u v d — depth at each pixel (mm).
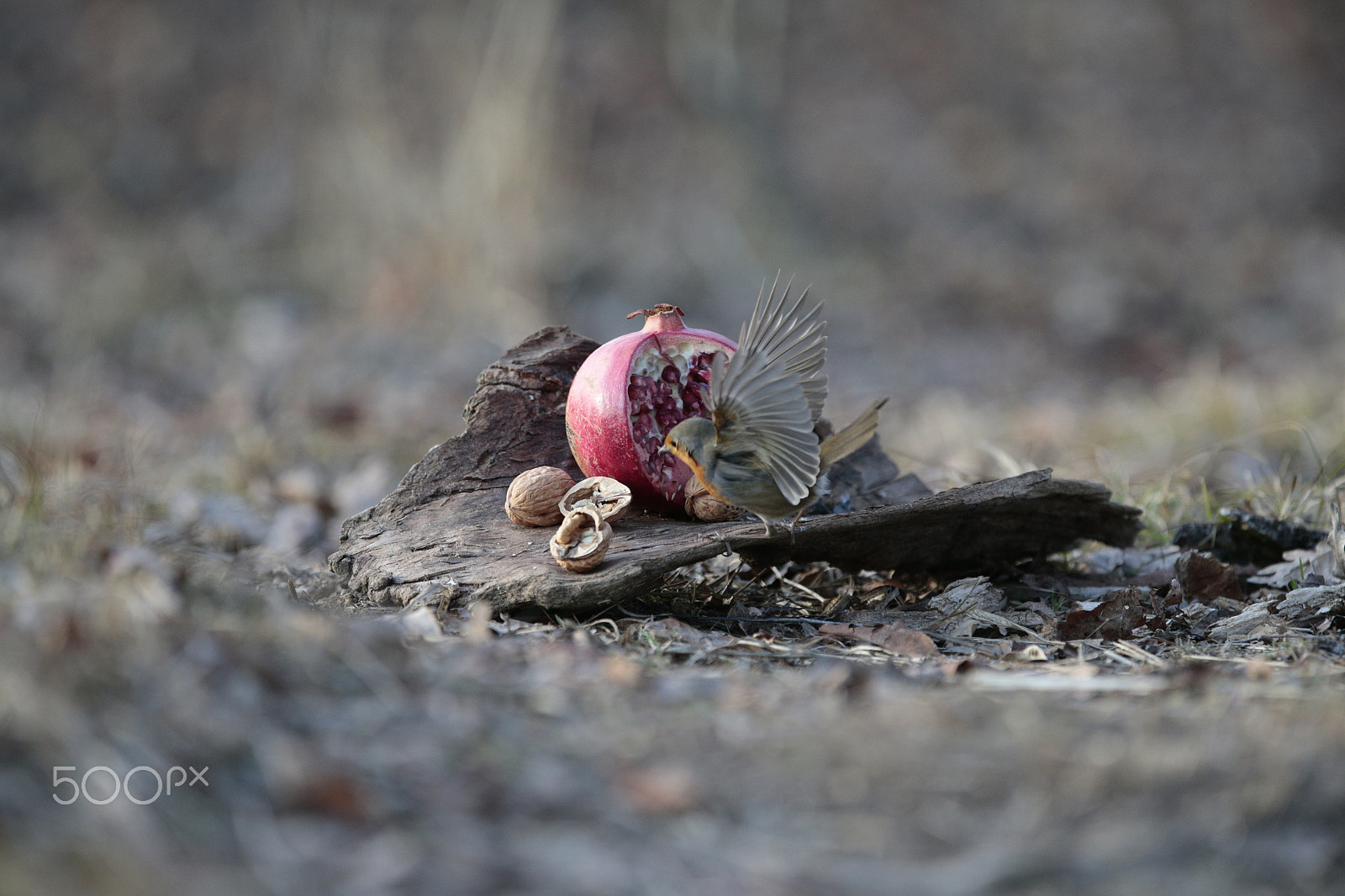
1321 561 9062
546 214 24375
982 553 8891
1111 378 21859
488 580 7492
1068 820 4531
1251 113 31406
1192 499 11367
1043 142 30172
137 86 28438
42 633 5336
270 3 29656
